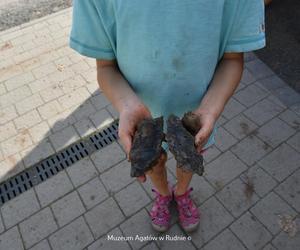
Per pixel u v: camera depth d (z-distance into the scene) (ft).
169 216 7.92
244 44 4.35
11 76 12.39
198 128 4.48
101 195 8.67
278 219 7.90
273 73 11.41
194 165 4.24
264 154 9.14
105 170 9.20
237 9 4.03
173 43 4.07
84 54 4.57
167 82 4.57
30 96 11.58
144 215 8.19
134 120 4.50
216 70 4.85
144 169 4.27
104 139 10.01
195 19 3.89
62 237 8.01
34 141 10.16
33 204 8.66
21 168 9.50
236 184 8.59
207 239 7.69
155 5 3.80
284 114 10.08
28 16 15.38
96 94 11.40
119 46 4.37
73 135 10.19
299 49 12.24
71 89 11.67
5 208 8.64
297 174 8.69
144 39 4.09
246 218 7.97
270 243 7.55
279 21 13.50
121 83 4.76
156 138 4.42
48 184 9.06
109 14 4.14
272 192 8.39
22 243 7.99
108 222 8.15
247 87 10.94
